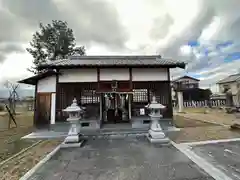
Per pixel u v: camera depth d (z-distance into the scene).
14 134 7.29
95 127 7.64
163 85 8.27
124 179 2.81
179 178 2.80
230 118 11.40
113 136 6.52
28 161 3.84
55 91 7.93
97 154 4.31
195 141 5.48
